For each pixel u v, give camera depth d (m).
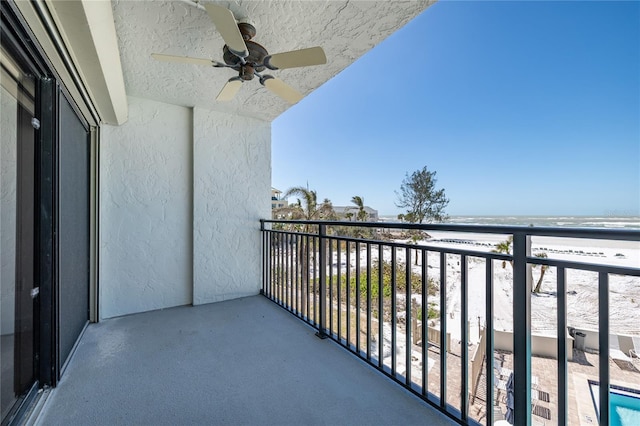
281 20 1.92
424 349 1.63
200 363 2.04
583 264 1.05
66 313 1.99
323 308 2.51
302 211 10.31
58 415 1.50
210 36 2.06
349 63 2.47
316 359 2.11
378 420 1.48
